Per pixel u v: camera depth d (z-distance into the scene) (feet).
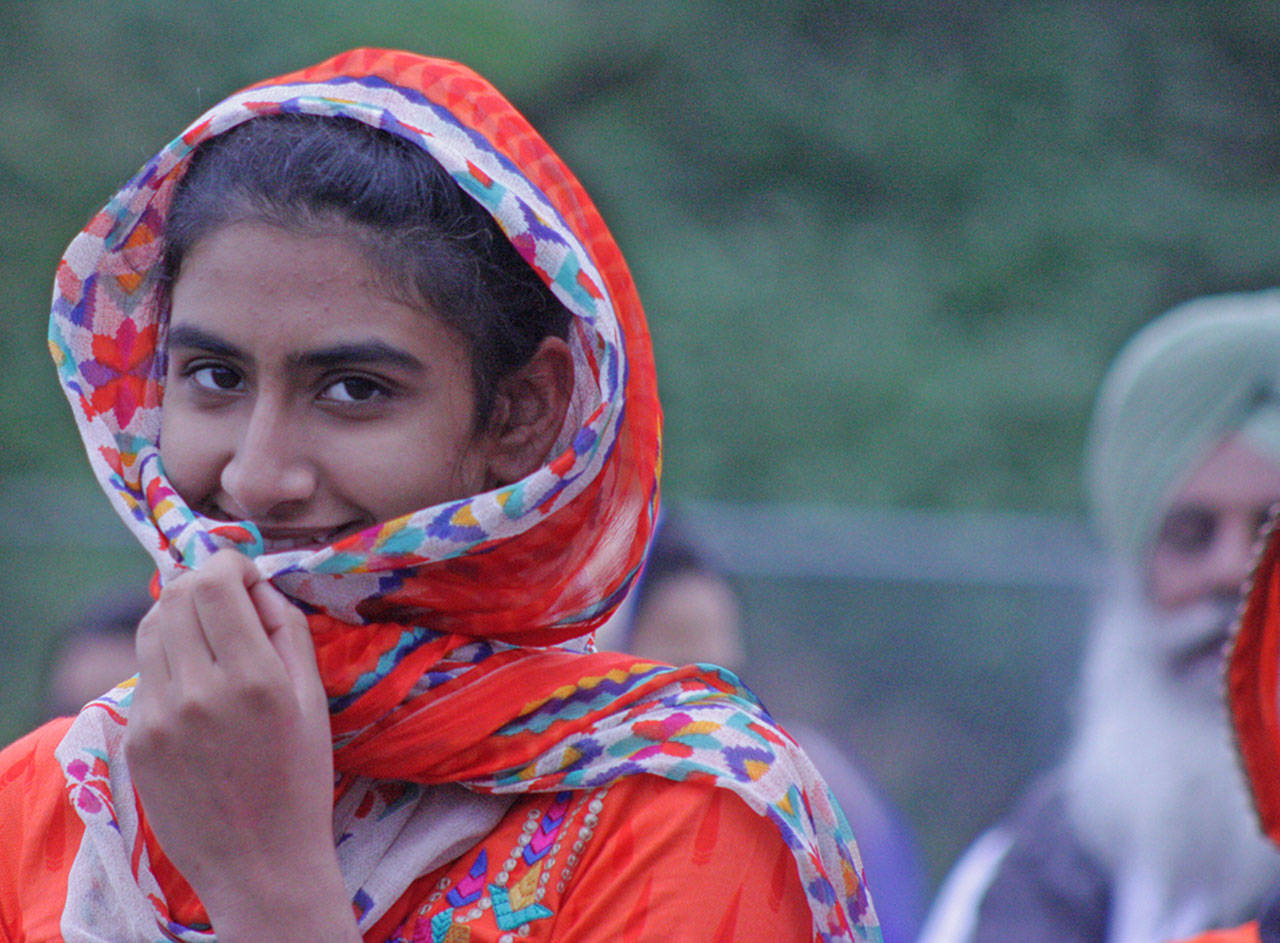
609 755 17.01
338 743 17.06
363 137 17.43
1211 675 37.32
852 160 127.54
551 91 127.75
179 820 15.94
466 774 16.99
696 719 17.19
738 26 132.46
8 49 108.58
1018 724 63.05
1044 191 125.29
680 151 127.54
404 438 16.97
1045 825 37.96
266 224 16.75
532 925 16.62
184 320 17.04
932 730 63.36
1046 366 111.65
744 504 105.40
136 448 18.75
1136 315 117.19
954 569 64.23
